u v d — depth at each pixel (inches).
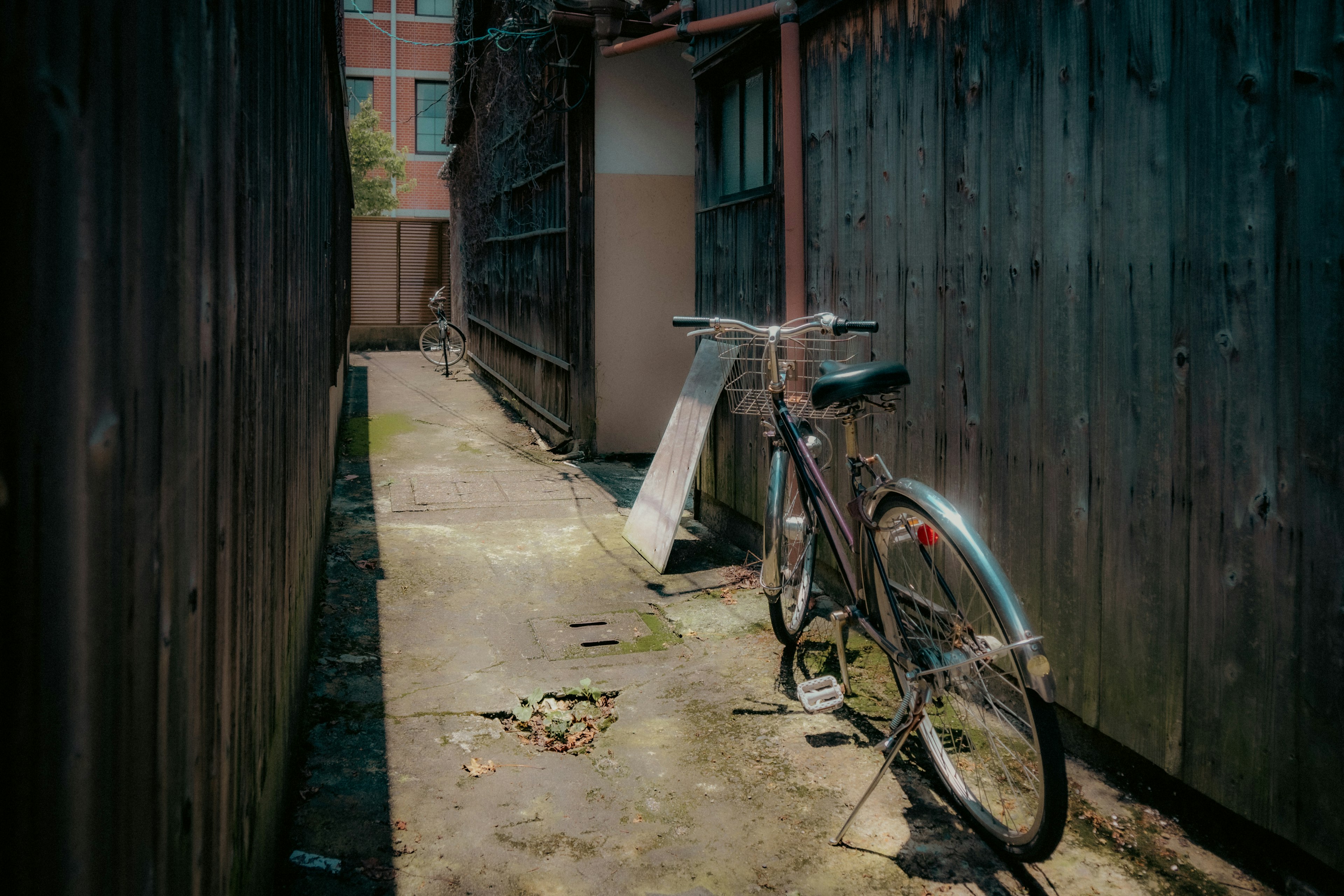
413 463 310.5
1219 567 87.0
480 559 201.2
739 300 204.2
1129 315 96.8
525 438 363.3
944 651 94.0
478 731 121.1
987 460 121.9
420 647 149.9
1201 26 86.4
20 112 20.6
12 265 20.5
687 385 223.8
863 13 148.6
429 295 753.0
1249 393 83.0
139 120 29.2
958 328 127.1
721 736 119.8
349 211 488.4
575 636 156.3
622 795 105.3
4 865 20.8
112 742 27.7
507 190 433.7
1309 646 78.2
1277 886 85.1
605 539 219.1
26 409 21.3
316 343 151.6
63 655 23.7
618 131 311.4
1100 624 102.7
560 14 279.7
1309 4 75.8
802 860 92.8
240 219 52.3
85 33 24.3
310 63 114.9
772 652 148.3
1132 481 97.3
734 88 205.0
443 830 97.6
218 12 43.6
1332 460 75.5
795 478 143.8
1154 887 86.6
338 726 120.7
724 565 199.5
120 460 27.9
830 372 104.0
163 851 34.8
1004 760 110.3
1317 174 75.9
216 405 45.2
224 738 50.2
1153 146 92.7
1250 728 84.4
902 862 92.4
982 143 120.4
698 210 227.3
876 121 146.0
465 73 515.2
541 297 363.6
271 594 77.2
